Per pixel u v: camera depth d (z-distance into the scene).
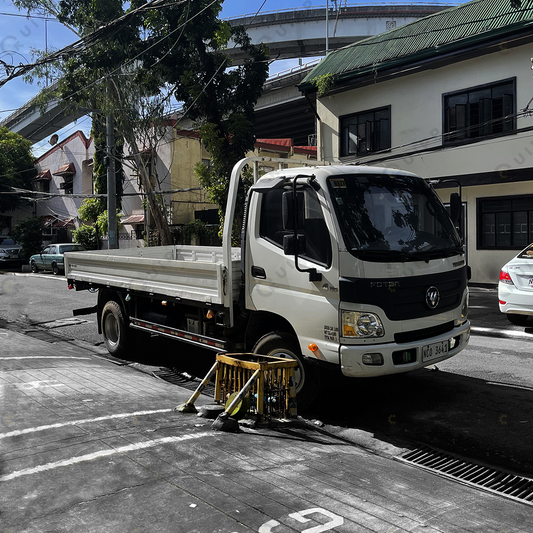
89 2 18.11
